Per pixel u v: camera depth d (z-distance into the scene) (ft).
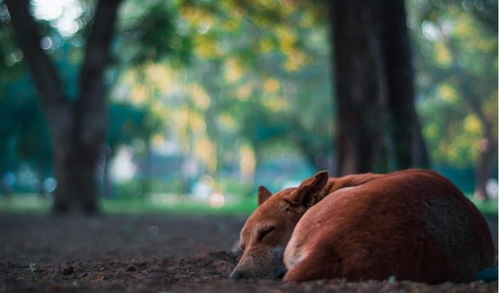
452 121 153.17
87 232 50.85
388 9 63.00
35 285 19.10
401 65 62.54
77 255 33.88
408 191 18.08
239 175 240.73
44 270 24.97
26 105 120.98
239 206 107.45
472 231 18.75
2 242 42.37
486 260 19.40
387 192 17.94
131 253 34.65
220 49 118.42
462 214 18.69
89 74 73.00
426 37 132.98
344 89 56.85
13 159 138.31
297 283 17.16
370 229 17.33
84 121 72.84
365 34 56.54
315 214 18.33
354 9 56.54
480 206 99.35
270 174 237.86
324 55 143.33
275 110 161.27
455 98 150.92
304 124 156.97
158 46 80.89
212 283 19.43
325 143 157.38
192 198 169.68
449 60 145.38
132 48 84.89
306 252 17.70
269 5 81.66
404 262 17.11
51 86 72.69
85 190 73.41
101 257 32.37
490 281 18.34
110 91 127.34
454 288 16.75
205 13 82.69
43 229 53.57
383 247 17.11
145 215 72.49
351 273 17.04
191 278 21.30
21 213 73.97
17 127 122.62
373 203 17.74
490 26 98.78
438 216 17.99
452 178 187.01
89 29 79.97
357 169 56.08
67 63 116.26
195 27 87.25
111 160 152.35
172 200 151.02
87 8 83.46
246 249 20.72
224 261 25.38
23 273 24.34
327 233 17.53
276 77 148.25
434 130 153.58
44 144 124.36
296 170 237.25
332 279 17.12
